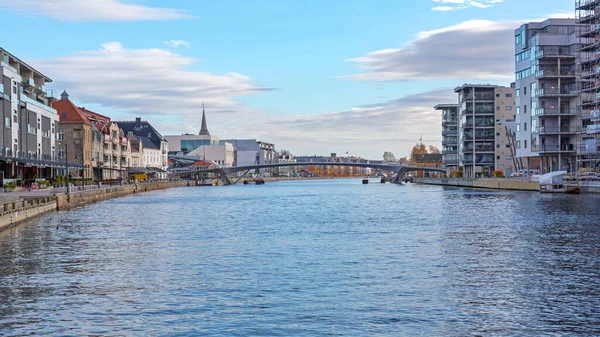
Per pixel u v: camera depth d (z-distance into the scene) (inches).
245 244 1792.6
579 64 4685.0
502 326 933.8
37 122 4616.1
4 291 1163.3
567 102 5017.2
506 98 7190.0
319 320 963.3
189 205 3740.2
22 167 4229.8
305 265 1413.6
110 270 1365.7
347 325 938.1
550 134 4980.3
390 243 1785.2
